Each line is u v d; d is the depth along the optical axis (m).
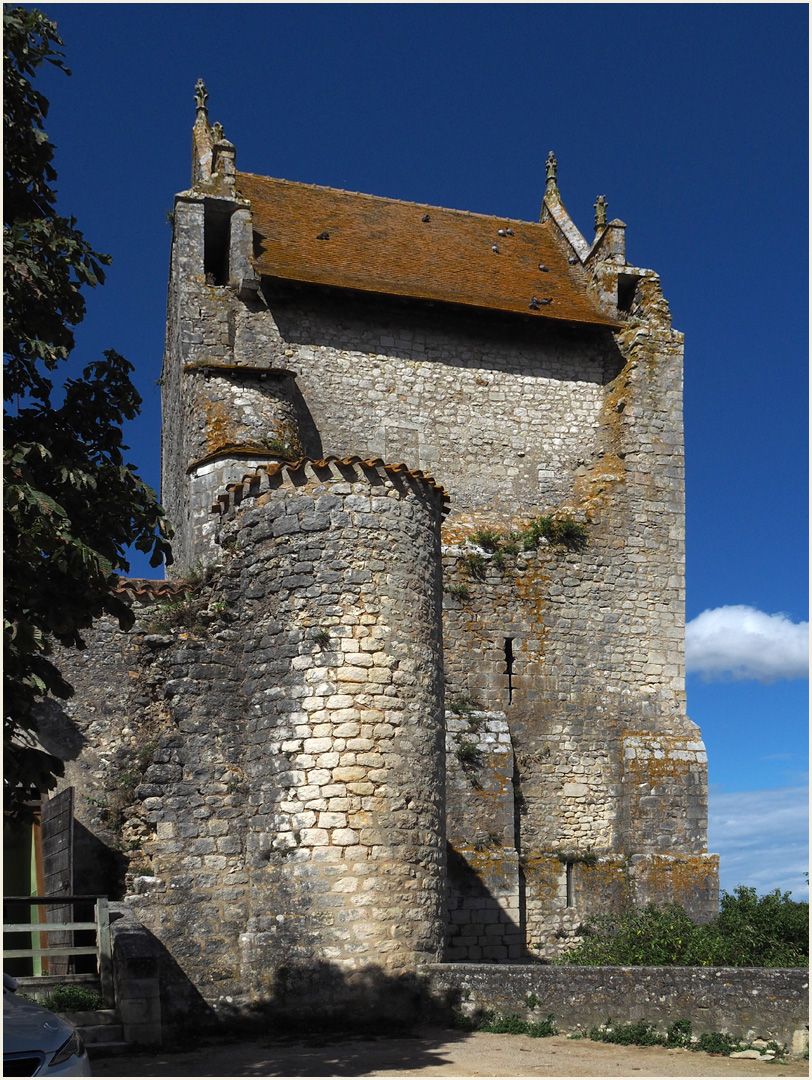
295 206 24.30
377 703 13.92
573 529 21.64
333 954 12.96
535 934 19.44
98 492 11.34
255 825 13.97
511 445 22.72
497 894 18.53
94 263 11.60
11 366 11.53
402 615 14.42
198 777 14.19
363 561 14.38
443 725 14.77
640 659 21.53
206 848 13.95
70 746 15.16
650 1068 10.29
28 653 10.55
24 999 9.09
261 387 19.97
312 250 22.75
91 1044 11.49
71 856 13.84
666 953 15.10
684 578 22.17
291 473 14.91
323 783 13.57
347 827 13.41
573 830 20.25
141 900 13.55
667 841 20.25
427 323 22.78
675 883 19.81
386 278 22.56
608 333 23.84
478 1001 12.75
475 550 21.09
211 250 23.08
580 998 12.21
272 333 21.39
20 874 16.06
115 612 11.41
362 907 13.16
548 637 21.05
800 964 14.64
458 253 24.69
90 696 15.48
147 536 11.62
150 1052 11.59
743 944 15.45
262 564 14.77
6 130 11.41
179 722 14.30
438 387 22.52
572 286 24.67
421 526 15.03
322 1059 11.05
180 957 13.47
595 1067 10.38
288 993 12.95
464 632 20.56
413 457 22.00
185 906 13.69
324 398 21.61
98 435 12.06
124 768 14.73
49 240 11.29
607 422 23.05
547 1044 11.63
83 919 14.00
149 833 13.87
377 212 25.22
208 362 19.88
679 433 22.84
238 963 13.63
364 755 13.68
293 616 14.30
